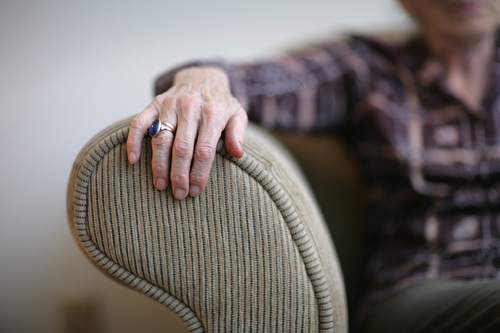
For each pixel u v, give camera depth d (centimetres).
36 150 120
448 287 77
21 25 117
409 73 102
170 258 60
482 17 90
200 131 60
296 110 103
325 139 122
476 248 89
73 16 119
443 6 92
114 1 120
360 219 116
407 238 97
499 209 93
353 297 111
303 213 62
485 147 93
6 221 120
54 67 120
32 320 123
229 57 131
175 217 59
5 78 118
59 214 122
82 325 123
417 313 76
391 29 119
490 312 64
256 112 95
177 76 72
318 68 106
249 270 60
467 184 94
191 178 59
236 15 129
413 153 97
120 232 59
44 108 120
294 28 135
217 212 60
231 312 61
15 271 122
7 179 120
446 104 98
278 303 61
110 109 124
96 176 59
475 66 98
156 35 124
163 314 124
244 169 60
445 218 94
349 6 137
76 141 122
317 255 62
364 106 105
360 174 118
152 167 59
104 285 123
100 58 122
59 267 122
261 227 60
